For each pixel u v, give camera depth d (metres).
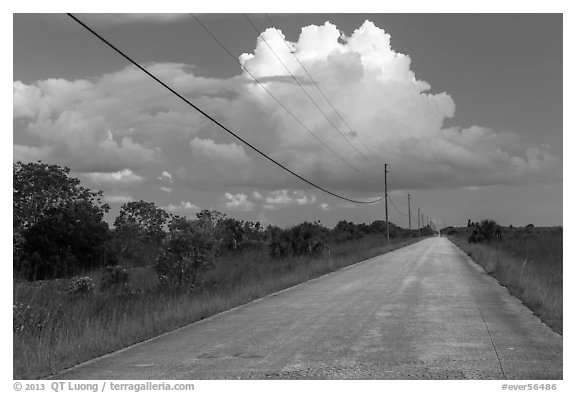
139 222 37.75
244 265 27.03
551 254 29.86
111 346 10.33
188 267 19.94
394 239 94.69
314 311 14.85
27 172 31.77
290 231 36.91
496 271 25.39
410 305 15.58
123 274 19.12
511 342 10.24
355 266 34.06
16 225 29.89
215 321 13.52
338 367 8.56
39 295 14.63
